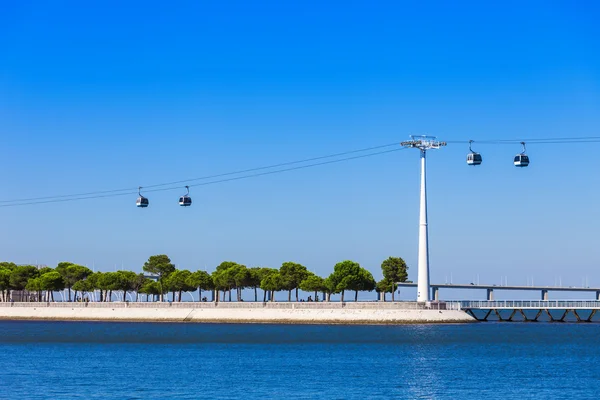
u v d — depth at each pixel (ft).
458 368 636.89
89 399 490.90
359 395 506.48
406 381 563.89
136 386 540.93
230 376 590.55
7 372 610.65
